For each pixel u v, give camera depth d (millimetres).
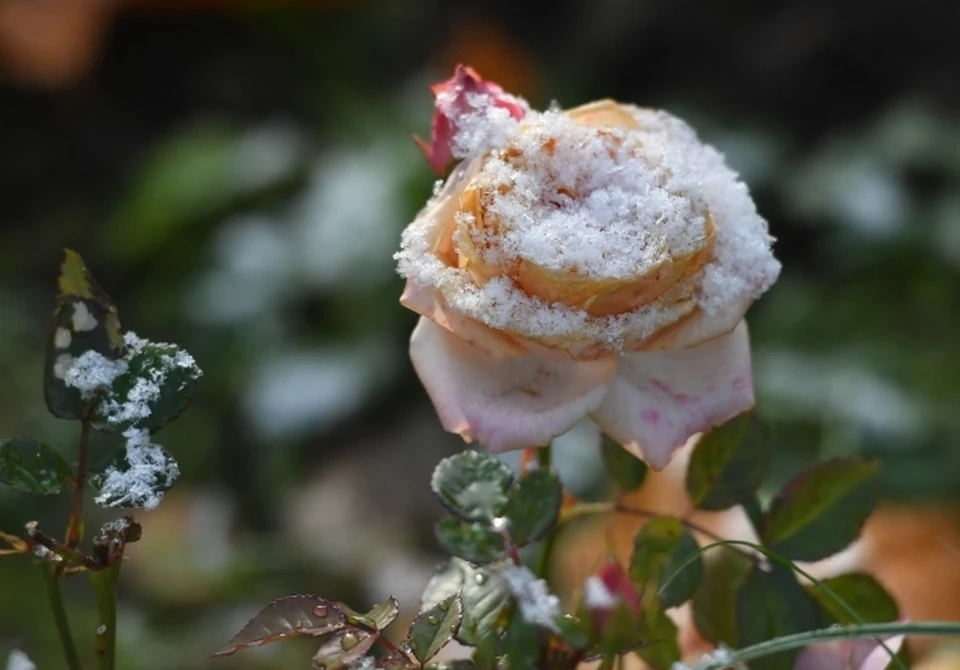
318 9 2660
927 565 1086
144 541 1524
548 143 694
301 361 1985
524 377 696
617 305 685
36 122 2500
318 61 2625
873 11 2242
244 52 2646
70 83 2445
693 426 699
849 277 1961
